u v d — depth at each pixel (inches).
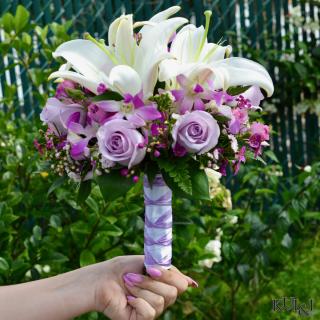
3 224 81.0
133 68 48.4
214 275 115.7
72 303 52.1
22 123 105.7
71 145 47.6
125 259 55.7
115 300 53.1
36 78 103.1
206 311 112.5
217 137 45.1
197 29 49.6
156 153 44.7
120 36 48.3
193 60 49.3
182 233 91.6
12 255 95.0
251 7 153.9
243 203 133.0
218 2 150.4
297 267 135.9
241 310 116.7
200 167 47.2
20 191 92.8
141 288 53.1
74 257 90.3
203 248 97.7
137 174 47.2
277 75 157.8
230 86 48.9
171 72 46.1
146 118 44.8
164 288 52.9
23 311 50.8
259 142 49.8
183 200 92.4
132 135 44.5
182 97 46.0
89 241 86.0
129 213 86.7
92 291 52.9
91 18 143.2
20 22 101.5
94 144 47.8
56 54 48.1
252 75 47.7
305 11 160.1
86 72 47.9
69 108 47.8
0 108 135.5
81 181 50.3
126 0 144.5
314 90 156.0
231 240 108.7
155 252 52.9
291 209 107.7
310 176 107.4
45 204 92.7
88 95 48.5
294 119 160.9
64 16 141.6
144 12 146.6
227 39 151.5
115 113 46.2
